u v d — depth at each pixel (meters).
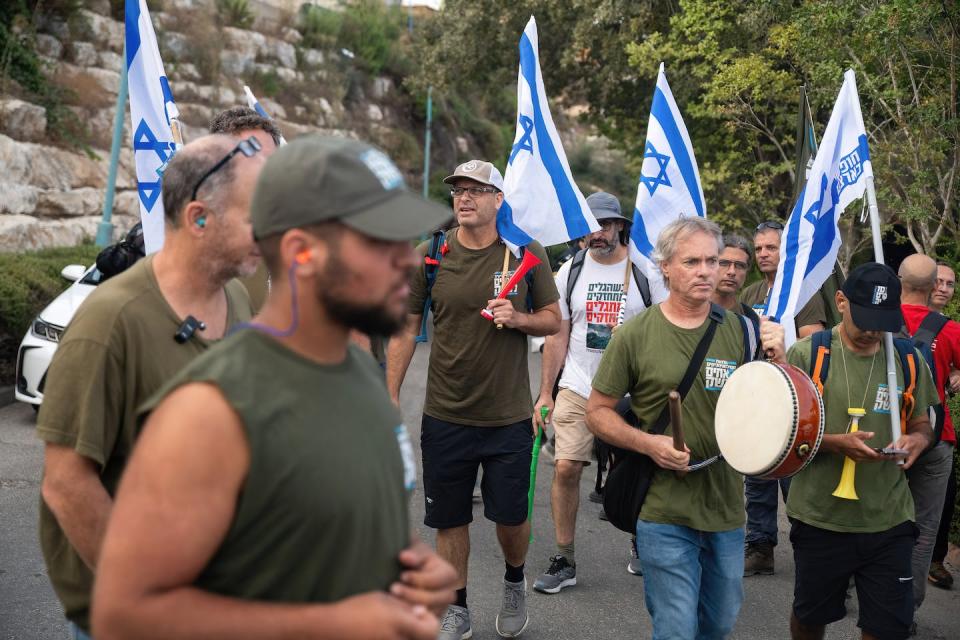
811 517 3.80
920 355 3.94
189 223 2.25
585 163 36.81
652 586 3.53
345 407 1.56
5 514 5.79
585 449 5.38
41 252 11.29
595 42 17.45
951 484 5.54
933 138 8.83
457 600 4.47
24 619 4.37
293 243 1.51
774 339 3.62
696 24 13.20
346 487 1.52
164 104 4.11
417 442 8.63
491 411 4.39
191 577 1.43
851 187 4.67
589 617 4.93
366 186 1.51
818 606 3.86
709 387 3.53
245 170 2.27
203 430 1.42
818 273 4.75
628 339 3.63
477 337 4.36
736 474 3.59
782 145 14.07
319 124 24.61
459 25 19.08
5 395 8.77
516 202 5.25
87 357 2.13
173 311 2.25
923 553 4.84
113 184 12.50
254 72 22.89
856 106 4.65
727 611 3.62
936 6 8.29
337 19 27.19
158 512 1.39
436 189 28.66
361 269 1.50
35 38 15.44
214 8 22.38
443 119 31.58
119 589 1.38
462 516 4.49
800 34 10.71
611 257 5.69
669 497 3.49
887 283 3.71
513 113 36.69
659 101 5.85
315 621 1.44
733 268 5.43
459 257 4.43
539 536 6.24
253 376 1.48
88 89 16.14
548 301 4.53
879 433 3.85
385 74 29.36
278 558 1.48
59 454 2.12
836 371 3.88
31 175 13.87
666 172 5.80
